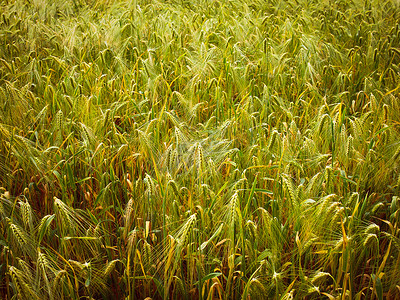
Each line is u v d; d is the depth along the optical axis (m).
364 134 2.82
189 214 2.20
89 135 2.74
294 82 4.09
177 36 4.80
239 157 2.63
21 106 3.24
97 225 2.09
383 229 2.60
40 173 2.73
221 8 6.30
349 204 2.21
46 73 4.00
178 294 2.12
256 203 2.42
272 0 6.93
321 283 1.99
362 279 2.12
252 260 2.01
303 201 1.99
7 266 2.01
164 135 2.99
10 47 4.61
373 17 5.79
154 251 2.10
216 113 3.23
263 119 3.33
